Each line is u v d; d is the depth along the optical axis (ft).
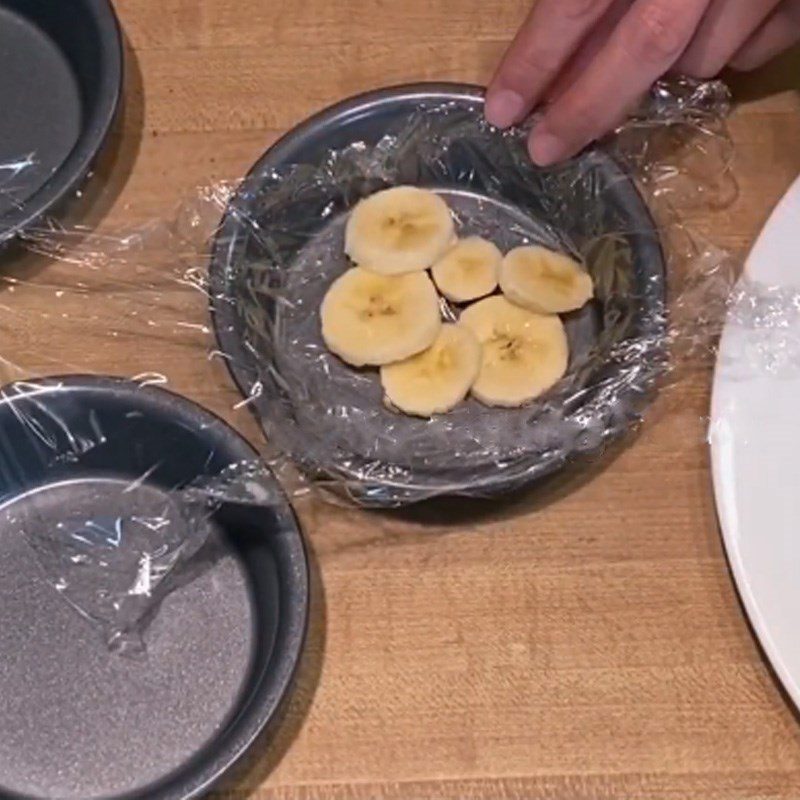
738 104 2.27
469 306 2.19
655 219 2.19
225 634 2.06
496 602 2.08
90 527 2.10
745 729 2.03
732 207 2.22
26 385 2.07
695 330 2.14
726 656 2.06
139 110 2.27
